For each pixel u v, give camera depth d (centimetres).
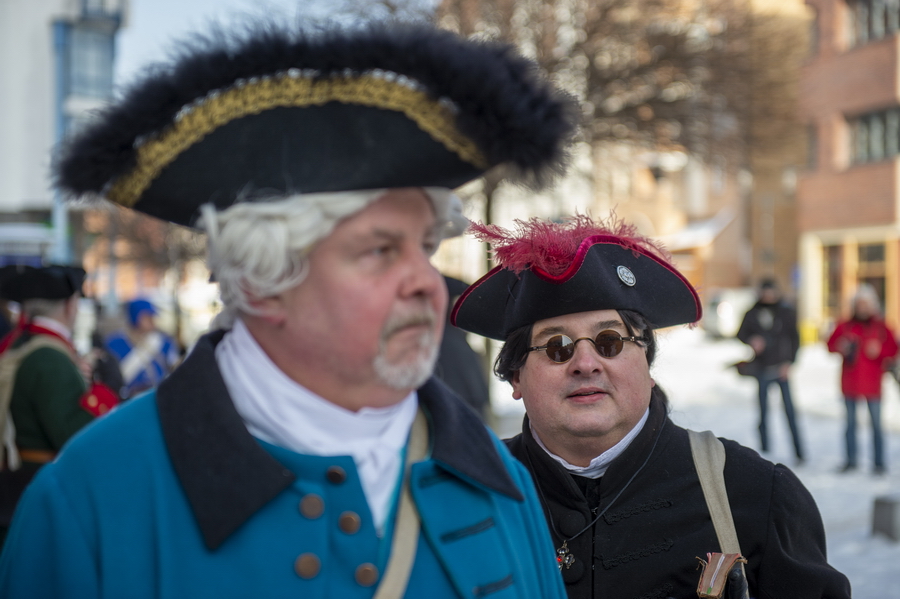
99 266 2830
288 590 102
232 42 100
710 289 3297
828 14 2159
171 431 107
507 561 121
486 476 121
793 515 185
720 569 167
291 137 101
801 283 2295
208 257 108
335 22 104
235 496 103
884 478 718
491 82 99
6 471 297
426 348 111
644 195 3231
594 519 189
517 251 183
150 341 668
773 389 1355
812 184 2252
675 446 195
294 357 109
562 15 987
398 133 100
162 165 102
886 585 451
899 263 2033
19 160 2300
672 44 964
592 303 183
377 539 109
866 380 735
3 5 2284
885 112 2059
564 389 186
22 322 324
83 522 102
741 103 995
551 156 105
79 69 2362
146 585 100
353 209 102
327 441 111
